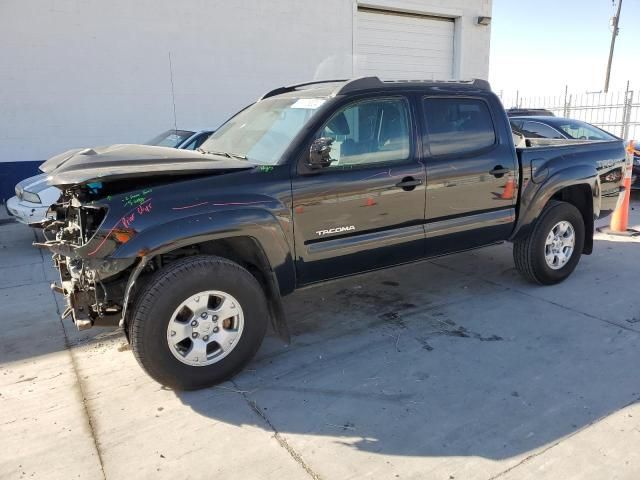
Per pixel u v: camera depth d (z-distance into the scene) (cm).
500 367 364
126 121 1150
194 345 331
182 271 318
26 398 336
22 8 1016
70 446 287
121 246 304
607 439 283
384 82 406
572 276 556
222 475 262
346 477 259
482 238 467
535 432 291
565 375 352
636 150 1009
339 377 356
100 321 332
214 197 328
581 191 537
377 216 395
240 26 1246
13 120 1045
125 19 1112
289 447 283
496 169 454
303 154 361
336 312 469
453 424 300
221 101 1254
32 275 606
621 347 391
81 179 296
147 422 308
